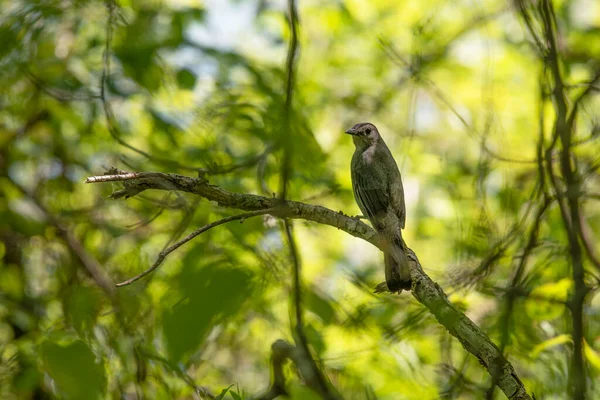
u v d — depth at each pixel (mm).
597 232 12125
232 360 12641
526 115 16656
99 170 13000
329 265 13789
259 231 8047
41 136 13203
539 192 7934
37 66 11656
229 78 12086
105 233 12625
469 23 15914
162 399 8133
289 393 5574
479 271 8688
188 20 12469
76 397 5695
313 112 16203
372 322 9852
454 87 17547
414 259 8180
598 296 10867
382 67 18094
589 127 10438
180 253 11219
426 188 16031
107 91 10500
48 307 11633
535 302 8953
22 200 11656
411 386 9703
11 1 11258
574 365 6781
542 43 7699
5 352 9906
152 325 8297
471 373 9984
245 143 11656
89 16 11016
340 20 18359
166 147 11867
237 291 3992
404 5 18141
